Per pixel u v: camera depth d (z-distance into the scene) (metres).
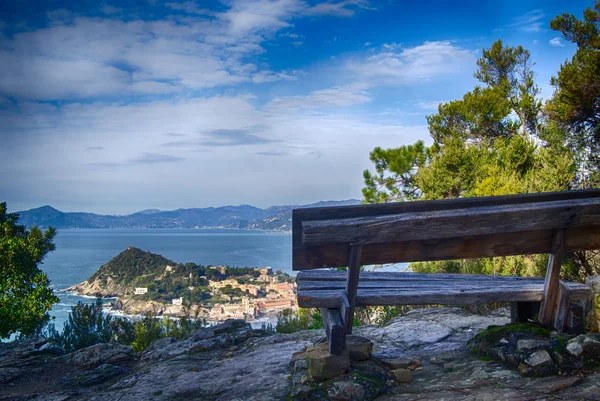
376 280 4.10
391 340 4.51
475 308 7.75
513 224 2.77
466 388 2.84
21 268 17.25
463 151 16.98
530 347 3.07
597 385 2.58
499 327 3.60
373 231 2.72
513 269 10.55
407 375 3.19
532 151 14.95
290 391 3.26
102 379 5.12
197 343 5.70
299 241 2.85
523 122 20.27
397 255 2.93
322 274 4.41
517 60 21.23
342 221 2.74
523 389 2.68
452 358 3.62
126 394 4.03
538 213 2.79
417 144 18.42
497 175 13.66
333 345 3.10
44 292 17.00
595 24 14.84
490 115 20.28
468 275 4.41
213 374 4.26
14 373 5.64
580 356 2.92
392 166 17.92
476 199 2.85
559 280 3.24
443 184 16.73
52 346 6.88
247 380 3.82
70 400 4.45
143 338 9.94
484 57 22.06
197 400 3.61
